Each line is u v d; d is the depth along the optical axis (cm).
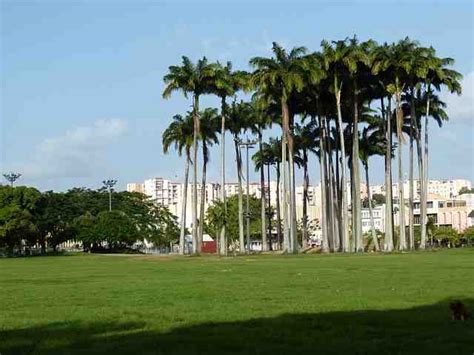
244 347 1200
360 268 3875
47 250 14150
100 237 13225
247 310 1761
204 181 9281
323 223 7950
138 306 1906
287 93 7656
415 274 3212
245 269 4131
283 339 1282
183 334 1358
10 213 10612
